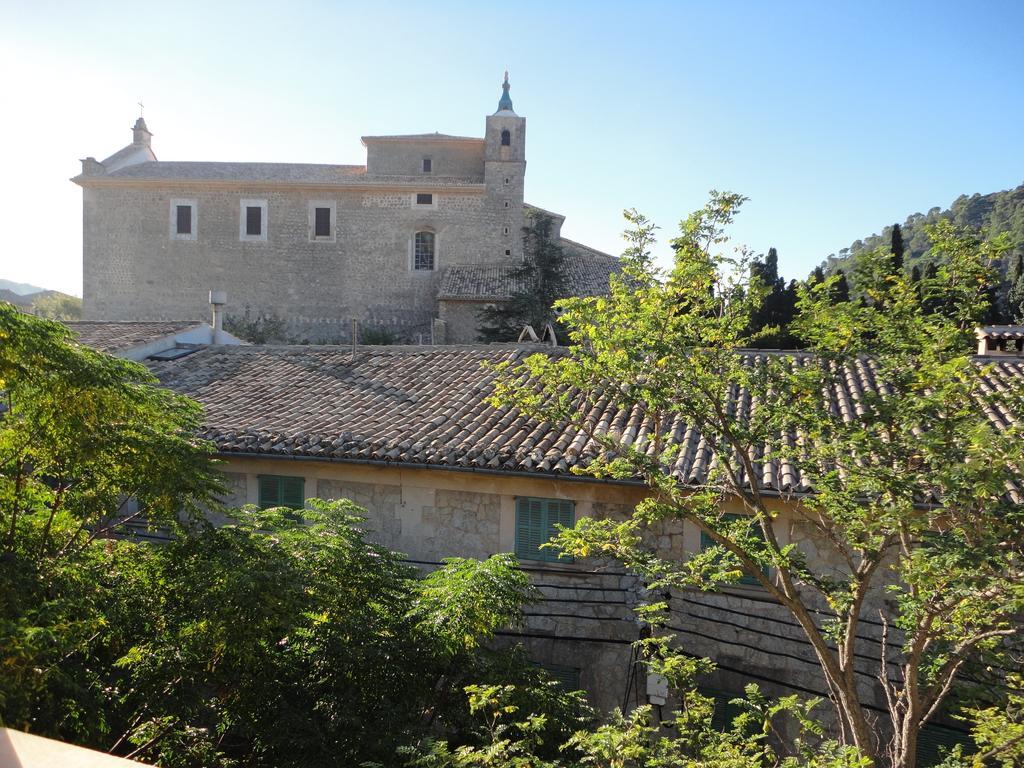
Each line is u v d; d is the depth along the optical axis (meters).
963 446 4.83
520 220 40.88
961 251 5.55
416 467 9.88
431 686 7.60
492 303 36.78
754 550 6.30
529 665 8.05
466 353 14.28
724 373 6.30
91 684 6.17
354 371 13.84
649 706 6.42
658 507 6.22
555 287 35.72
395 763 6.56
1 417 7.27
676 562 9.52
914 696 5.53
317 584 7.03
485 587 7.34
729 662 9.40
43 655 5.43
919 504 6.91
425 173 42.22
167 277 40.81
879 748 8.62
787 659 9.19
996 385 10.30
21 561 6.13
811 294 6.23
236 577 6.36
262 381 13.48
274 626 6.80
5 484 6.80
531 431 10.37
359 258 40.84
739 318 6.11
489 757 5.53
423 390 12.51
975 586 4.74
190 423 7.82
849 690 5.70
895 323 5.62
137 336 15.87
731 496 8.32
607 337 6.23
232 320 40.69
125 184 40.34
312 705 7.28
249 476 11.09
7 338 6.11
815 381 5.91
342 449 10.23
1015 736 5.33
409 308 41.00
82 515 7.05
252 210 40.72
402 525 10.51
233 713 7.27
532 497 10.05
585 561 9.87
